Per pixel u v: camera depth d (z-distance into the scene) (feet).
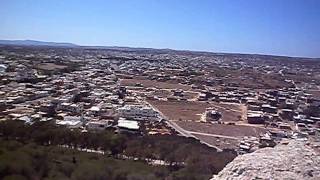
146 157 162.30
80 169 134.21
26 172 126.31
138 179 131.03
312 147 59.67
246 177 48.19
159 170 139.74
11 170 124.06
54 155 149.79
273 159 51.47
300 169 49.21
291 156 52.65
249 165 49.90
